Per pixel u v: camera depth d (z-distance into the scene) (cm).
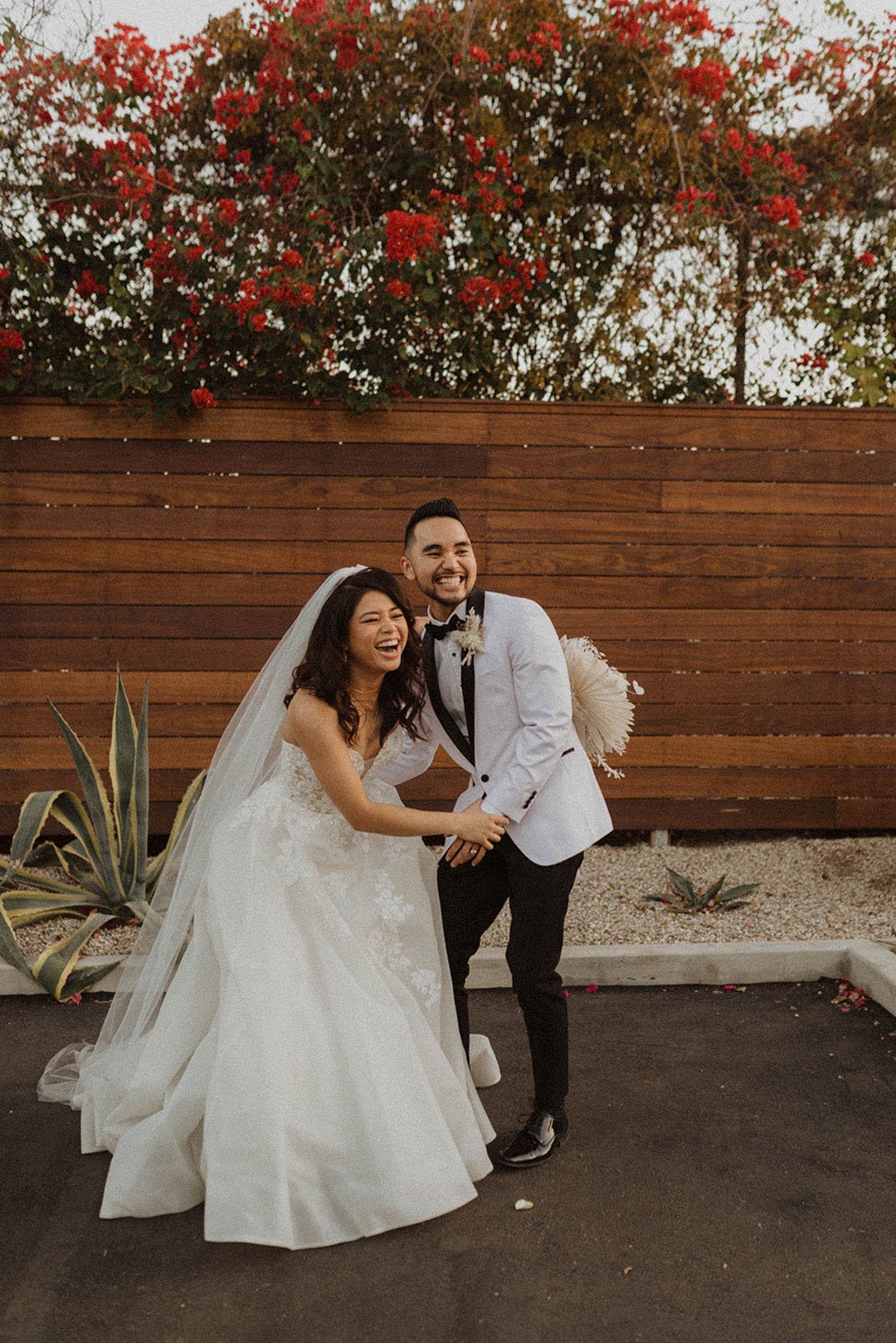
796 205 517
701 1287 215
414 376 520
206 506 503
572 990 382
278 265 480
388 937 265
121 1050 286
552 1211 242
